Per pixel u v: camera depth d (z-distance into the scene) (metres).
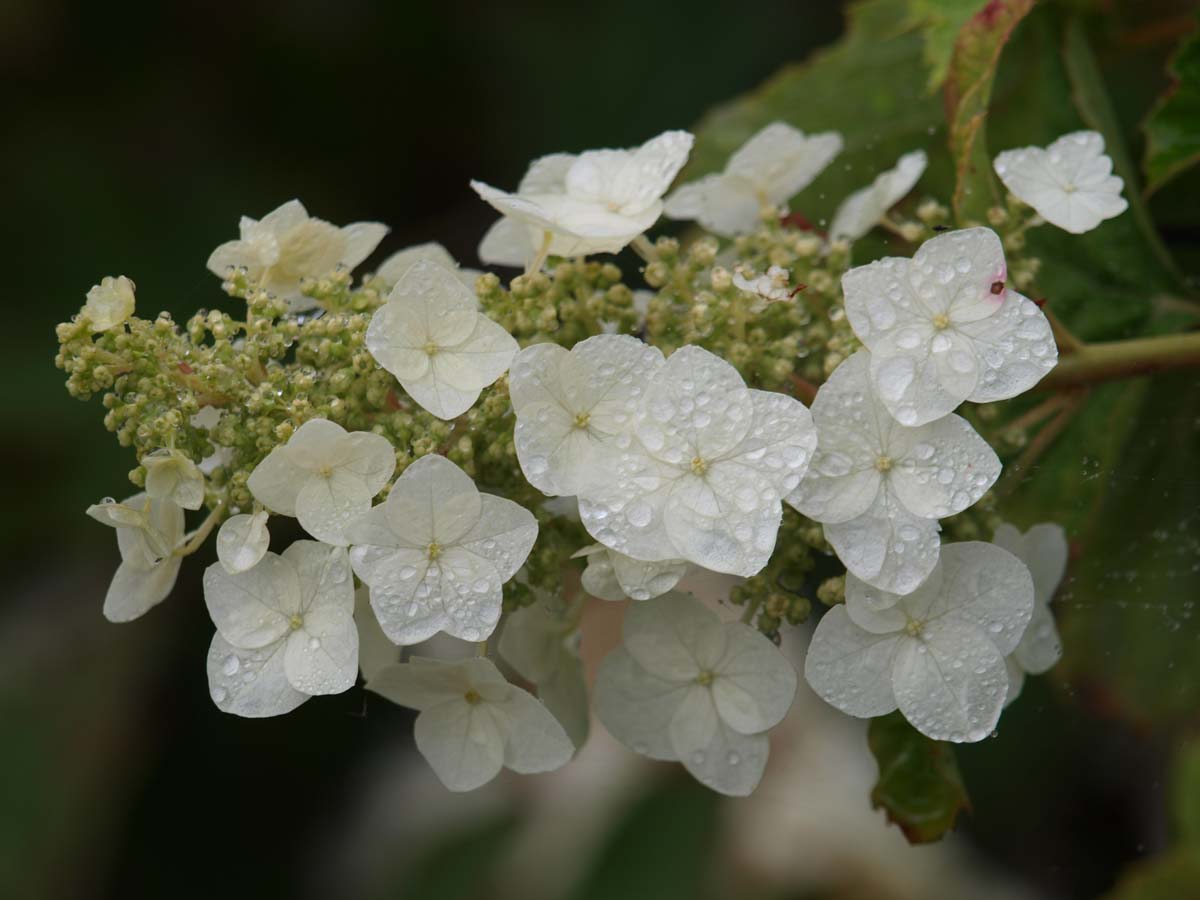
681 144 0.46
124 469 0.68
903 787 0.48
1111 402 0.51
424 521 0.42
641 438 0.43
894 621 0.43
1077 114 0.53
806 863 0.65
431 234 0.67
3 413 0.67
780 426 0.42
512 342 0.43
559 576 0.45
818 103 0.57
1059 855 0.61
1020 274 0.47
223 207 0.68
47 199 0.68
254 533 0.43
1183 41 0.51
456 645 0.59
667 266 0.46
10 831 0.67
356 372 0.44
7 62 0.68
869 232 0.55
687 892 0.66
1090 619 0.53
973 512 0.46
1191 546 0.52
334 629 0.43
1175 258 0.54
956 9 0.51
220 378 0.43
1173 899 0.51
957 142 0.49
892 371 0.42
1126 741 0.56
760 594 0.45
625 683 0.45
